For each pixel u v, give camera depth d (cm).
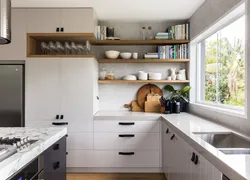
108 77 359
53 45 320
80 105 313
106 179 297
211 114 267
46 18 309
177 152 227
